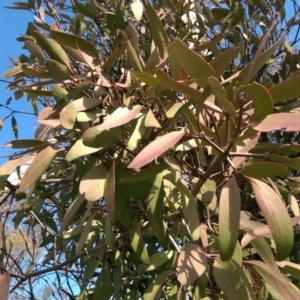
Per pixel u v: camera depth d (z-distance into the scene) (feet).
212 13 2.69
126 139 1.51
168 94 1.39
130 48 1.42
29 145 1.48
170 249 1.63
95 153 1.40
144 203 1.54
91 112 1.43
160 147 1.10
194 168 1.49
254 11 2.82
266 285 1.45
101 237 2.06
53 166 1.86
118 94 1.46
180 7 2.50
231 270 1.26
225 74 2.55
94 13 2.58
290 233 1.02
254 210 2.25
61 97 1.39
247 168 1.19
